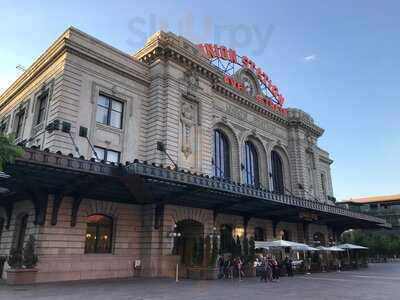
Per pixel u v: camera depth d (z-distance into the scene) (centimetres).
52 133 2392
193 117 3234
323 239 4725
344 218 4200
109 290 1725
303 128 4938
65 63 2564
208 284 2123
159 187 2347
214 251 2605
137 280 2272
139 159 2845
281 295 1653
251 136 4209
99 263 2377
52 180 2039
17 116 3197
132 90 2961
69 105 2502
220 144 3838
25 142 2730
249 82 4512
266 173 4247
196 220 2892
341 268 3984
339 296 1630
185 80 3197
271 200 2898
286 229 4100
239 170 3834
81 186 2153
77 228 2305
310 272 3494
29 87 3086
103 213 2489
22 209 2428
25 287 1794
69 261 2214
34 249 2103
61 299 1404
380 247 7188
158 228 2608
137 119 2928
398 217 8906
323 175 5803
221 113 3812
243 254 2909
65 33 2652
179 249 3028
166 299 1452
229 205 2916
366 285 2175
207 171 3172
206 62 3372
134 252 2595
